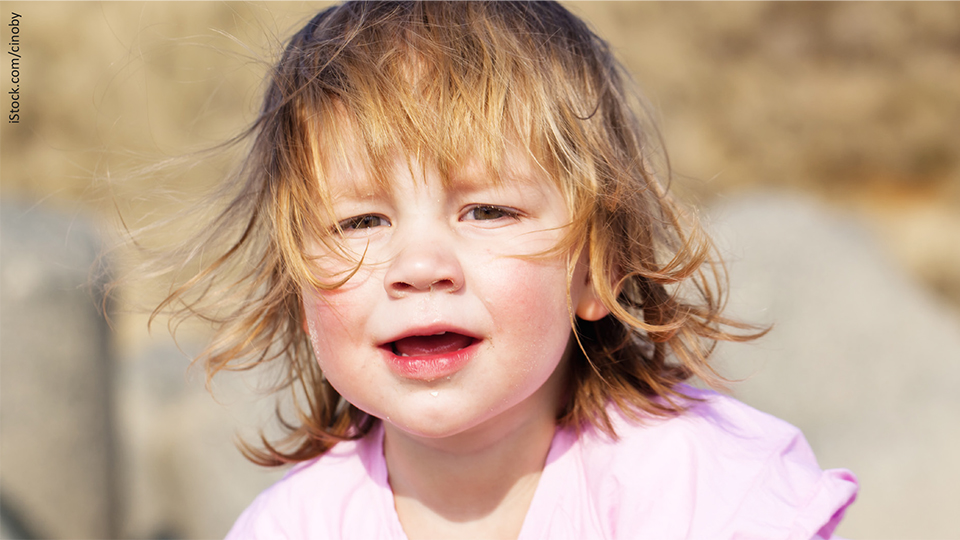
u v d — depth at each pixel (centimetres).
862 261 340
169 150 506
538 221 108
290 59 124
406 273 99
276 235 121
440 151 105
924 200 737
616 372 128
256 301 141
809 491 108
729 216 370
